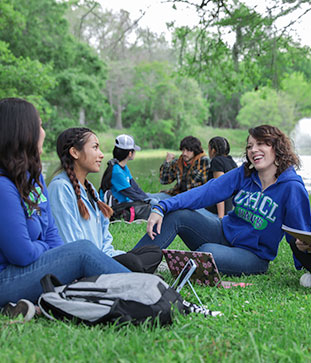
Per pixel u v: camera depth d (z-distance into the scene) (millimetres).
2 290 2596
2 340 2154
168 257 3588
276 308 2898
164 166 7656
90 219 3416
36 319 2549
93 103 40031
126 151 7062
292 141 3891
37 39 34531
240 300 3088
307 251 3656
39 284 2596
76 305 2430
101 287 2490
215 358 2031
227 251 3881
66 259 2646
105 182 6965
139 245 3898
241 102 61000
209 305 2975
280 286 3611
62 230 3219
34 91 24703
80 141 3354
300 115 58438
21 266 2615
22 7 33094
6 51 23781
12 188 2531
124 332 2268
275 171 3850
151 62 53188
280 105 57406
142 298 2418
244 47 10773
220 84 13656
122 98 59188
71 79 36625
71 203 3287
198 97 55906
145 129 55625
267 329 2439
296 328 2475
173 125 57062
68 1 33562
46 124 37875
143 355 1964
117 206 6926
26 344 2096
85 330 2318
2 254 2629
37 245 2645
